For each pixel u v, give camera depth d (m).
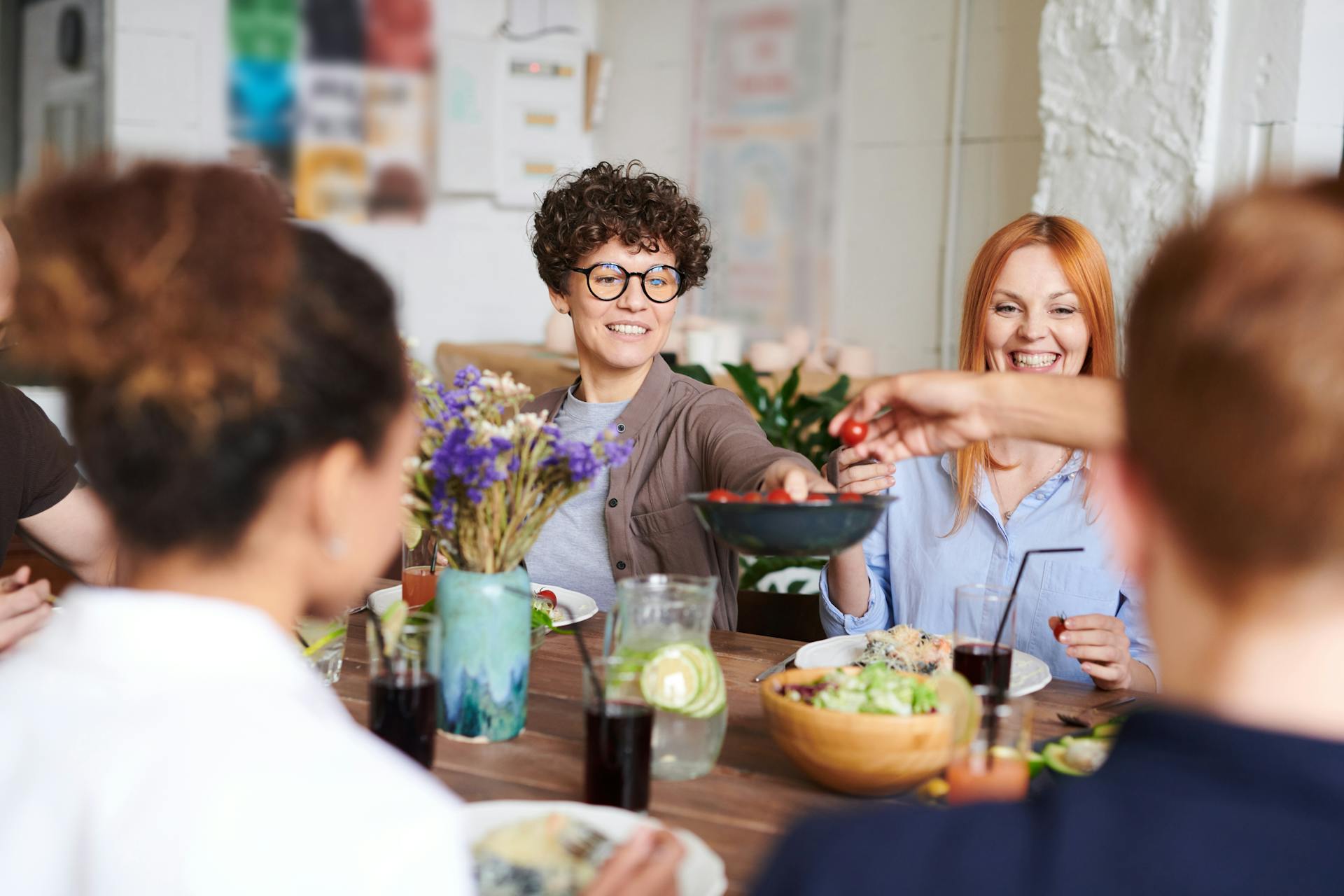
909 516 2.06
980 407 1.14
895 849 0.55
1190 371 0.49
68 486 1.91
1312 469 0.46
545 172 5.29
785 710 1.18
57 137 4.65
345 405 0.71
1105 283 2.00
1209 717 0.50
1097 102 3.32
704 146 5.05
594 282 2.05
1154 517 0.52
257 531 0.72
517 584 1.34
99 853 0.63
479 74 5.06
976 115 4.06
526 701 1.38
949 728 1.16
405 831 0.64
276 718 0.67
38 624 1.38
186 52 4.43
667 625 1.25
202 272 0.66
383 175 4.89
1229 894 0.47
